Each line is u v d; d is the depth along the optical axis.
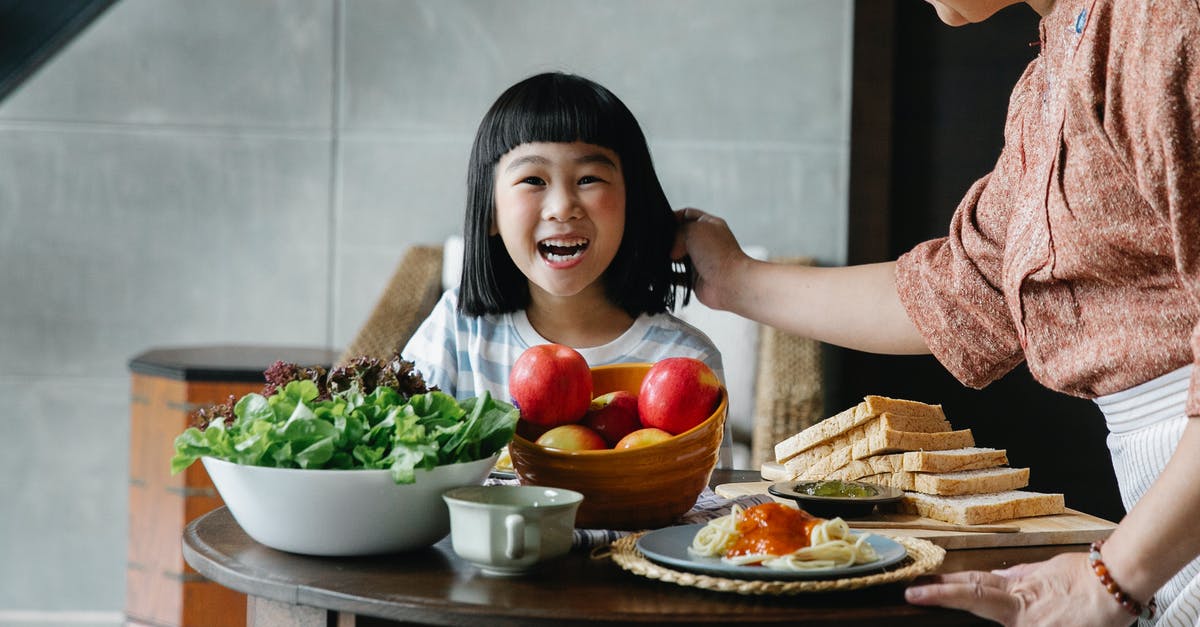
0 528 3.37
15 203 3.35
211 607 2.56
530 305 1.52
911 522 1.17
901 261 1.41
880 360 3.21
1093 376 1.13
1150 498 0.95
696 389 1.12
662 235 1.51
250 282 3.37
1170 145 0.97
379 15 3.33
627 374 1.27
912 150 3.28
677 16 3.32
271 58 3.34
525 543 0.96
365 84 3.34
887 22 3.24
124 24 3.32
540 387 1.13
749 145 3.33
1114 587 0.94
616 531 1.09
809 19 3.30
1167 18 0.98
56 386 3.37
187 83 3.33
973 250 1.33
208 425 1.13
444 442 1.04
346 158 3.35
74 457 3.37
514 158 1.38
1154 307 1.07
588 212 1.37
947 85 3.26
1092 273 1.09
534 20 3.33
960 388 3.18
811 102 3.31
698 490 1.14
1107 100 1.04
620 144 1.40
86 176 3.34
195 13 3.32
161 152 3.35
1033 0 1.20
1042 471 3.16
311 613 0.96
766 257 3.16
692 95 3.33
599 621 0.87
